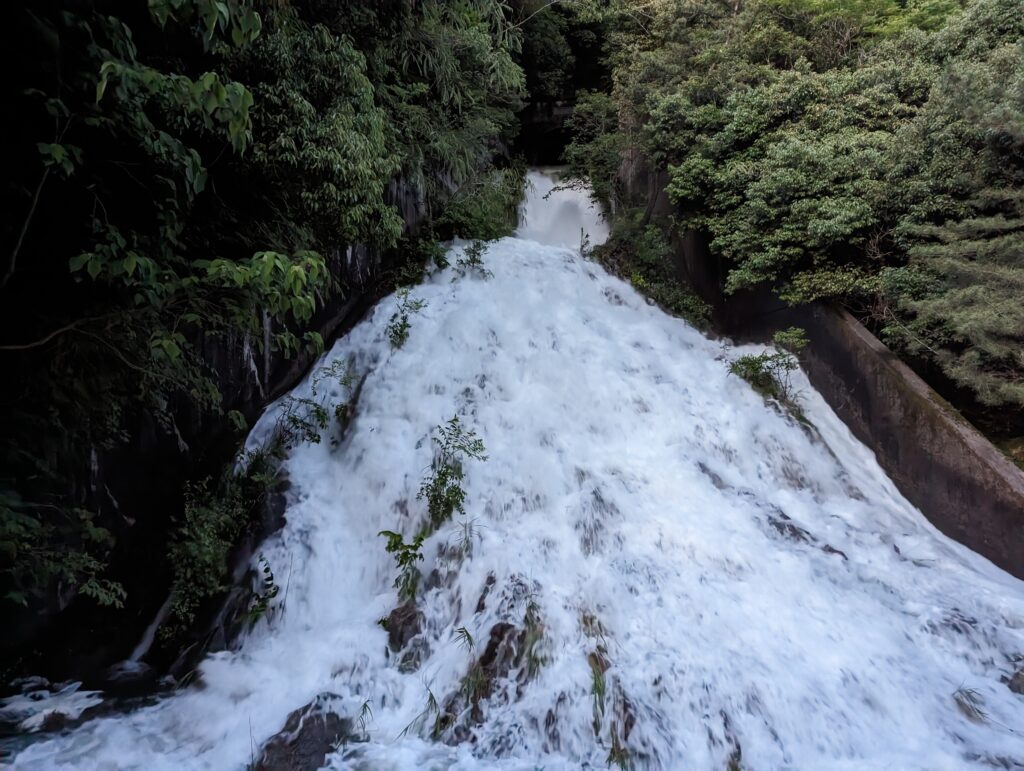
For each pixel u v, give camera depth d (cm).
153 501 664
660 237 1374
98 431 566
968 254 785
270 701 524
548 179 1761
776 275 1076
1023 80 730
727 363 1084
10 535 466
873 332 969
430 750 482
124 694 552
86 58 378
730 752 469
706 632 574
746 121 1186
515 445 805
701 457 844
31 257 462
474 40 1041
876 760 461
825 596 628
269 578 647
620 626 581
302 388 941
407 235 1270
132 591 626
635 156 1502
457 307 1097
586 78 2098
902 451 852
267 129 627
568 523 703
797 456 877
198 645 601
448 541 675
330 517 734
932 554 712
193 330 708
